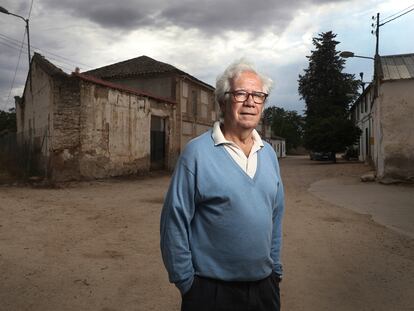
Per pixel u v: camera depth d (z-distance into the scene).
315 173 21.25
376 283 4.48
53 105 15.12
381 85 14.80
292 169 25.11
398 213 8.88
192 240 2.06
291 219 8.17
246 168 2.07
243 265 2.00
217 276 2.02
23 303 3.79
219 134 2.08
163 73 23.23
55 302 3.83
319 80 46.22
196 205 2.04
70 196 11.38
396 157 14.67
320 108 44.22
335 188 13.88
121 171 17.73
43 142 16.39
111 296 3.99
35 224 7.35
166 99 21.64
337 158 43.16
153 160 21.06
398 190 12.84
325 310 3.75
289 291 4.21
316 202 10.62
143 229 7.08
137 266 4.95
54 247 5.77
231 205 1.96
